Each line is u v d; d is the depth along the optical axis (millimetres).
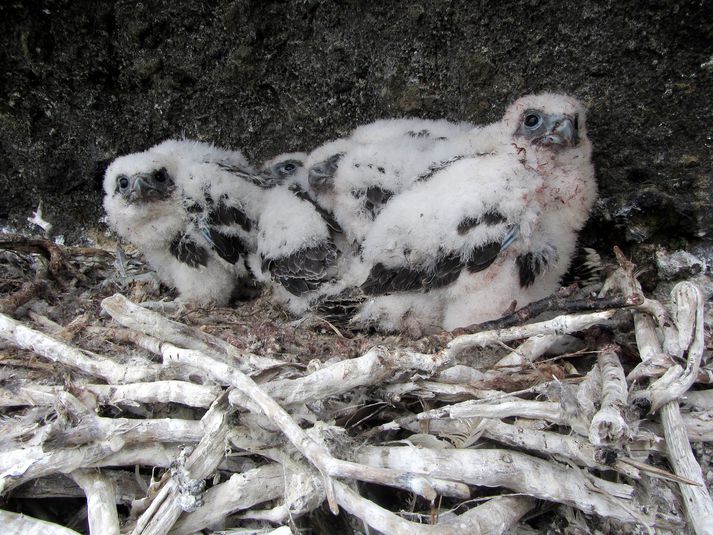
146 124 688
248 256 625
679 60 543
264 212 623
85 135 695
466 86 620
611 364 426
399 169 588
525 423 405
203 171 618
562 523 416
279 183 648
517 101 553
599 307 463
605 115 583
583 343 489
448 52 609
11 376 484
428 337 472
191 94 668
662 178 585
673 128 568
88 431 401
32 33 627
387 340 512
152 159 612
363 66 633
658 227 599
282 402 398
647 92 564
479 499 398
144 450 416
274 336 516
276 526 403
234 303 648
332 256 587
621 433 355
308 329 553
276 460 401
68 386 430
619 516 378
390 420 445
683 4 518
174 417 445
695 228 586
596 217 615
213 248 604
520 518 407
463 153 566
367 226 583
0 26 625
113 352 485
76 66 648
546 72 590
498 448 413
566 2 552
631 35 546
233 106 675
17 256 670
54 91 667
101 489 405
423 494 354
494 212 499
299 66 642
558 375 427
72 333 494
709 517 377
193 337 468
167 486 381
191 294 621
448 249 506
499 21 579
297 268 581
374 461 392
